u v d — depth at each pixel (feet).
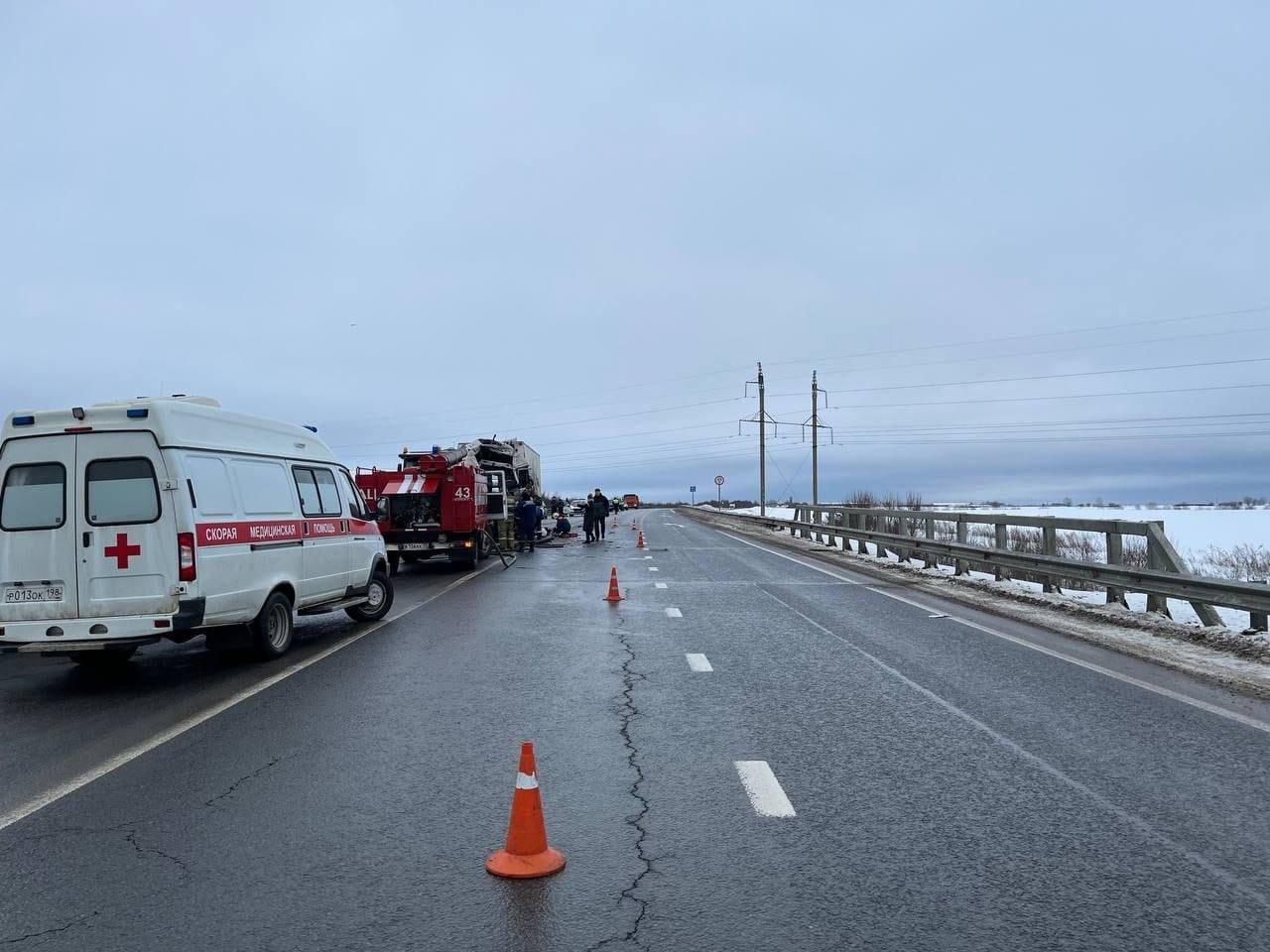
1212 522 143.13
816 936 11.98
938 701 25.41
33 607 27.71
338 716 24.17
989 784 18.16
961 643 35.29
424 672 30.04
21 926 12.44
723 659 31.86
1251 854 14.66
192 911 12.83
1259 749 20.61
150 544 27.86
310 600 35.94
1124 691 26.58
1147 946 11.69
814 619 42.11
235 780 18.74
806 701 25.46
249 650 34.12
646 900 13.06
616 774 18.88
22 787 18.58
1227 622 37.35
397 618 43.96
